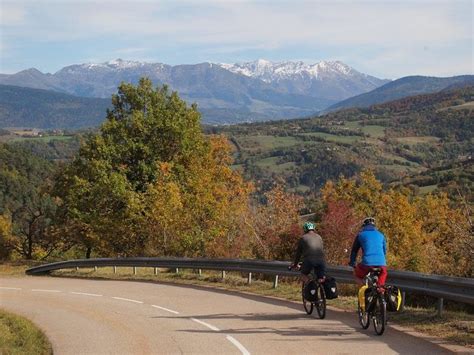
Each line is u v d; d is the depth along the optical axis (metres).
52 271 37.91
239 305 15.77
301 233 27.47
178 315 14.23
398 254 46.34
